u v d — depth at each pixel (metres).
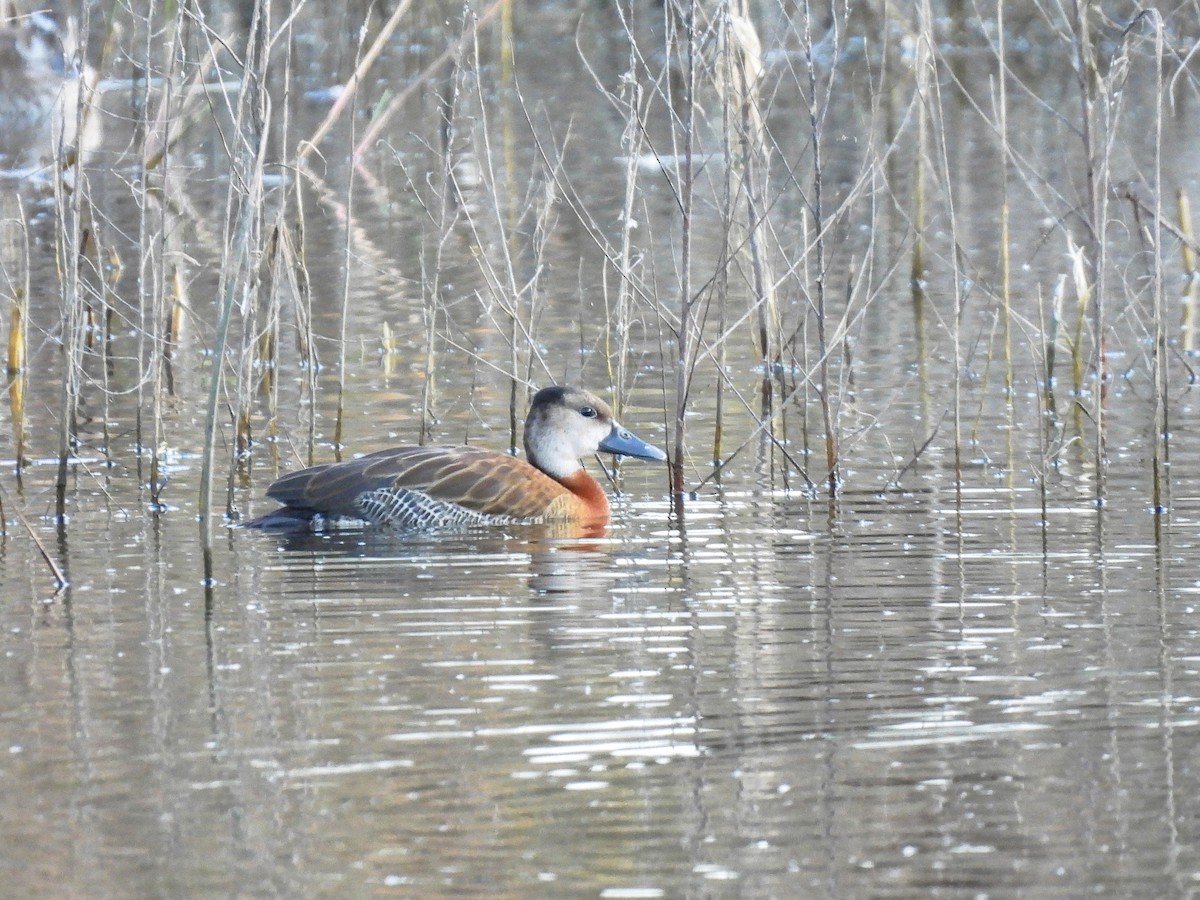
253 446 16.30
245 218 11.86
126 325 21.33
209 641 10.47
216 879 7.29
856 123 32.34
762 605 11.20
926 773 8.30
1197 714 9.01
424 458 13.91
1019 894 7.17
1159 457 13.88
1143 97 36.06
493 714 9.12
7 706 9.28
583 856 7.50
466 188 29.16
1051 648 10.16
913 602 11.22
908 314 21.62
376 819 7.84
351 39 35.41
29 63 30.83
